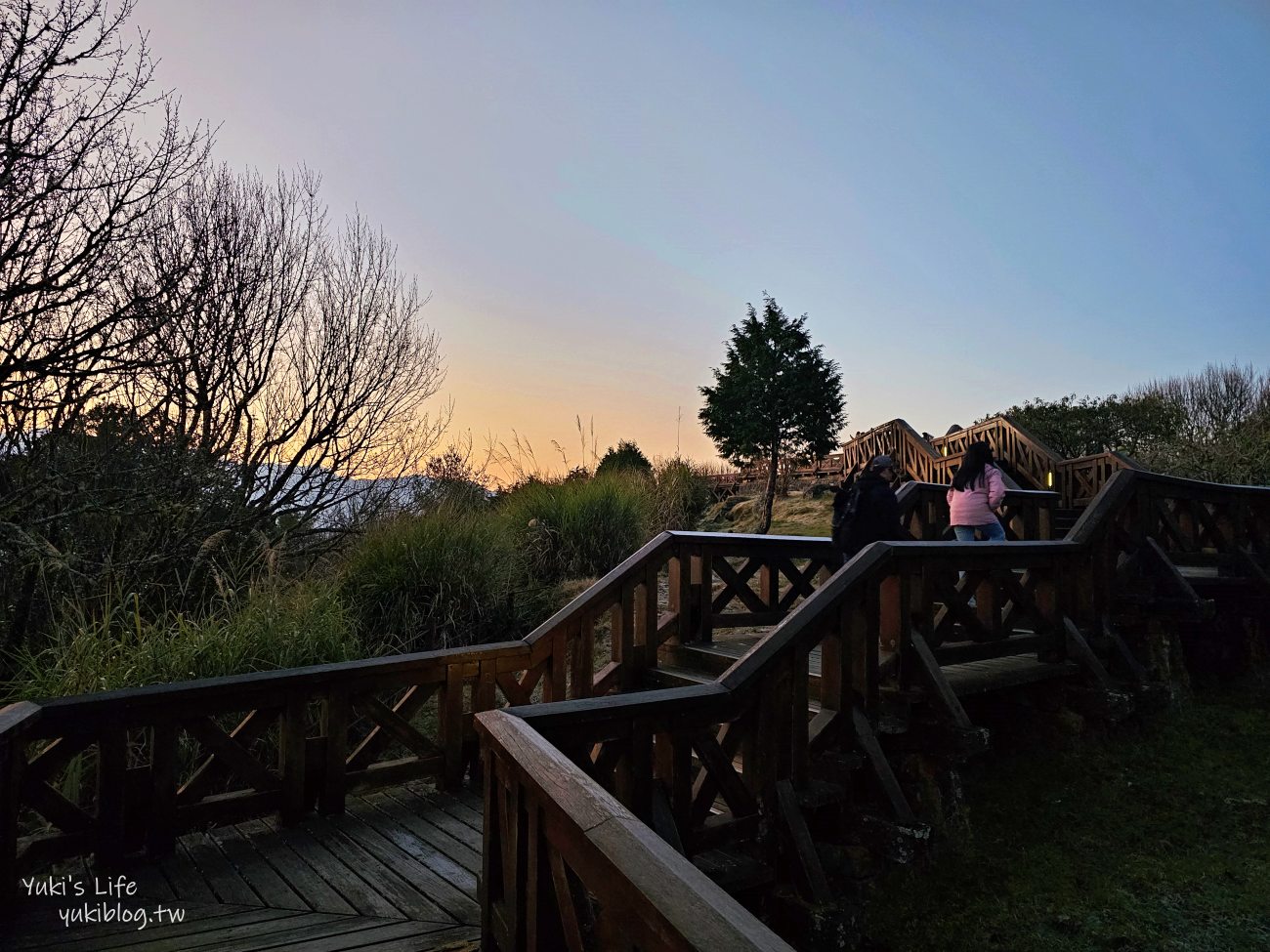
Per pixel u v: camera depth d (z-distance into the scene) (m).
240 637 5.01
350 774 4.16
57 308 5.77
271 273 8.18
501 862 2.63
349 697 4.15
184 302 7.07
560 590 8.41
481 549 7.37
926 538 8.48
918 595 4.21
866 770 3.85
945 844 3.98
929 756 4.16
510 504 9.72
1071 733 5.04
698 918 1.30
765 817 3.50
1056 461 12.30
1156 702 5.40
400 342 9.13
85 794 4.34
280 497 8.04
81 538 6.27
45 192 5.52
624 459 15.02
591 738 2.97
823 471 19.45
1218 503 6.68
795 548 5.89
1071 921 3.49
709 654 4.93
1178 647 5.97
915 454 15.08
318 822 3.99
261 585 6.14
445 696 4.44
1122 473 5.86
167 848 3.60
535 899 2.17
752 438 17.09
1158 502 6.11
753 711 3.55
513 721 2.65
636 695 3.19
